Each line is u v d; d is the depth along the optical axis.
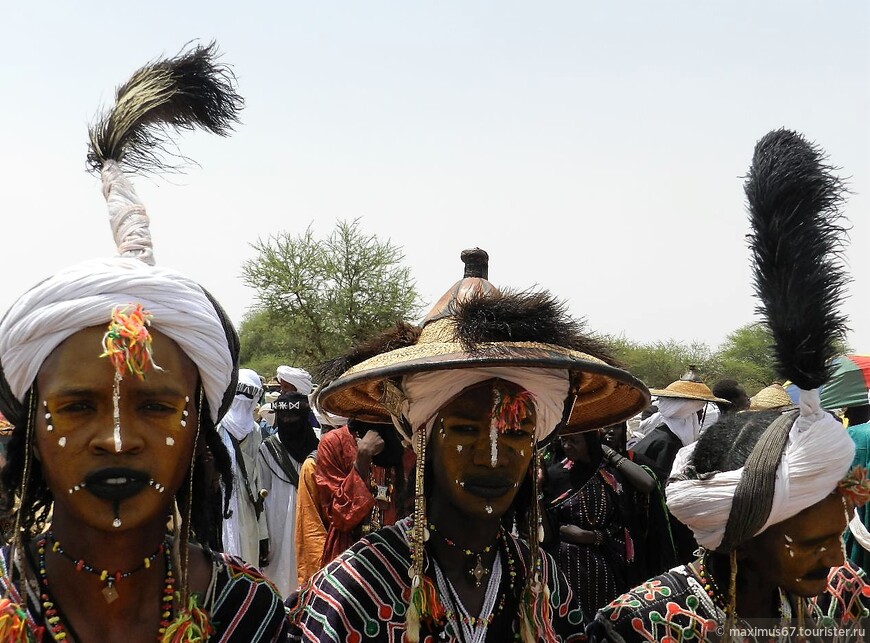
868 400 6.48
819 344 2.66
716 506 2.73
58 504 2.21
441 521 2.95
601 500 5.73
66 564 2.19
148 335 2.04
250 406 7.44
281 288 32.00
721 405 8.87
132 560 2.20
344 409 3.32
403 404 2.96
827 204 2.77
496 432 2.79
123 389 2.09
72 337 2.10
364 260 32.16
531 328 2.77
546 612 3.02
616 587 5.68
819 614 2.94
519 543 3.12
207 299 2.29
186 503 2.30
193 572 2.37
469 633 2.90
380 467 6.10
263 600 2.42
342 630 2.81
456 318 2.85
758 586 2.86
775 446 2.70
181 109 2.55
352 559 2.93
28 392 2.16
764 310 2.76
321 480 6.43
